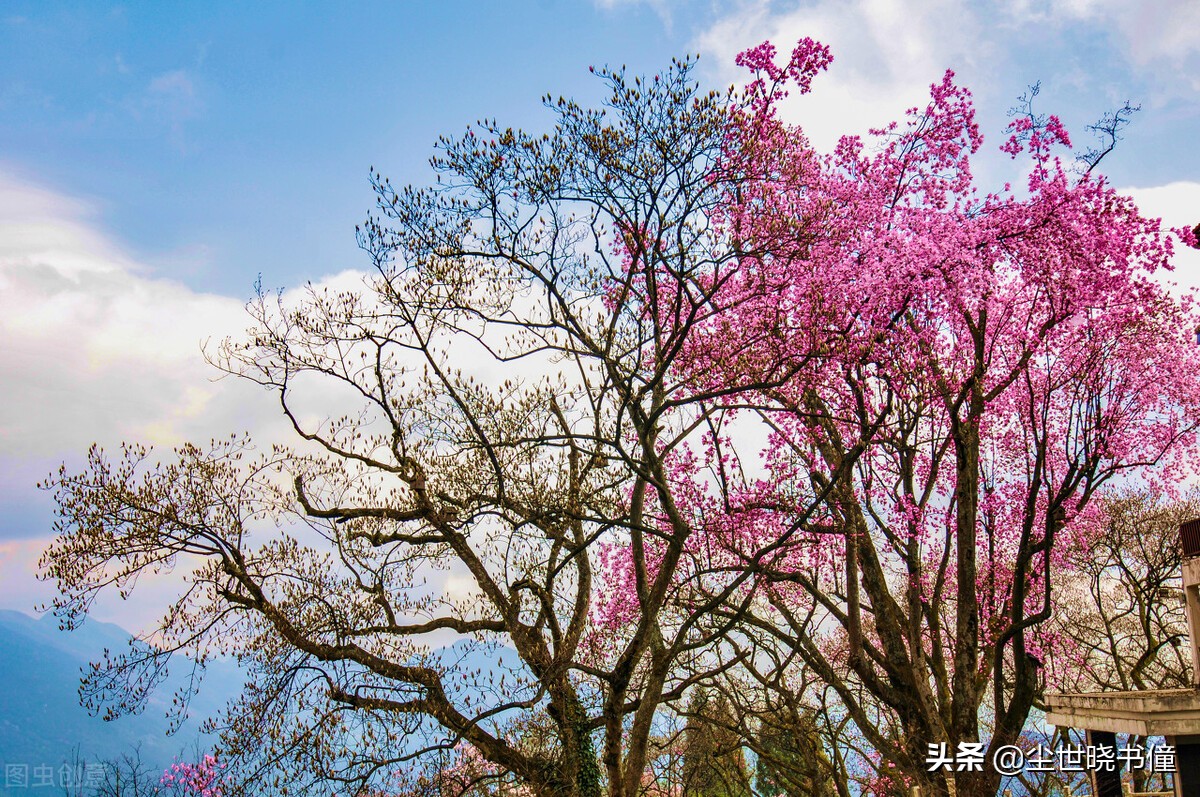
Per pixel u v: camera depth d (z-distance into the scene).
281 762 10.85
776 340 12.74
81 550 11.84
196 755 11.32
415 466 12.99
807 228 12.34
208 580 12.16
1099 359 14.20
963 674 13.97
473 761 14.34
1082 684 22.33
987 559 16.19
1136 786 17.22
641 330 12.20
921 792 16.28
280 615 11.71
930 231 12.89
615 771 12.95
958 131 14.19
